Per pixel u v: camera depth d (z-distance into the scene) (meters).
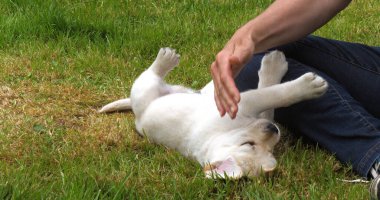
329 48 3.33
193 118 3.26
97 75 4.43
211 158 3.04
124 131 3.61
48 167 3.18
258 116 3.20
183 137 3.27
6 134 3.55
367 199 2.78
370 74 3.27
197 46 4.91
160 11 5.55
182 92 3.66
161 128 3.37
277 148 3.31
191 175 3.09
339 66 3.29
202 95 3.40
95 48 4.84
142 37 5.02
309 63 3.36
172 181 2.98
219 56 2.80
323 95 3.13
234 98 2.69
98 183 2.96
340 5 3.05
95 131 3.62
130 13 5.47
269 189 2.86
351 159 3.03
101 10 5.39
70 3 5.48
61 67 4.51
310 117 3.18
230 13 5.59
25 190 2.83
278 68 3.26
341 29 5.17
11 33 4.93
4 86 4.19
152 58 4.79
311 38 3.37
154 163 3.23
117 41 4.90
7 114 3.82
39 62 4.53
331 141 3.12
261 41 2.98
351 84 3.29
